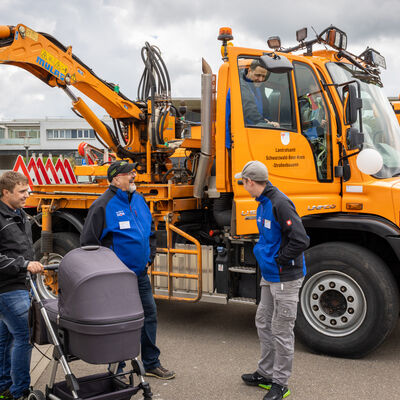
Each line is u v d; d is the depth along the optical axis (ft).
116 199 12.61
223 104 16.89
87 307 9.55
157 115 21.33
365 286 15.08
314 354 16.11
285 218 11.92
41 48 19.52
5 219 11.48
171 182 20.20
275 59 15.31
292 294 12.26
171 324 19.88
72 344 9.94
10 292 11.54
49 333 10.43
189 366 15.05
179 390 13.24
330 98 16.48
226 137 16.97
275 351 12.77
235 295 17.56
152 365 14.03
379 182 15.80
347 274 15.35
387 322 14.94
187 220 19.56
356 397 12.72
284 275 12.18
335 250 15.52
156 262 18.74
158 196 18.70
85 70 20.92
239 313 21.65
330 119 16.31
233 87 16.37
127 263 12.75
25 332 11.64
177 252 18.24
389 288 14.94
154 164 22.06
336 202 16.20
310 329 15.93
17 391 11.75
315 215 16.22
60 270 10.14
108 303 9.66
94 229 12.38
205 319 20.65
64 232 21.80
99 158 29.32
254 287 17.19
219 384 13.65
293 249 11.82
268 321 13.11
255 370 14.70
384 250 16.55
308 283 16.01
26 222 12.07
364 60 18.98
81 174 22.67
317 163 16.56
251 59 16.67
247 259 17.29
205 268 17.78
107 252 10.62
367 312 15.10
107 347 9.57
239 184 16.47
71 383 9.86
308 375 14.21
